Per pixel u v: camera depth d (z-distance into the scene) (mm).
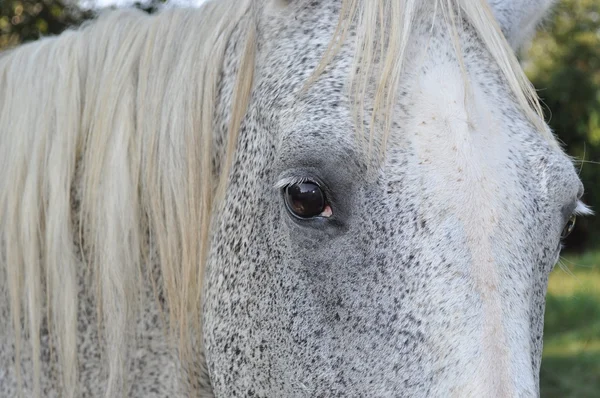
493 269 1563
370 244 1673
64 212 2242
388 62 1659
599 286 11016
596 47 14969
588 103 14148
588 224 14633
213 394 2283
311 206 1729
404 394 1601
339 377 1720
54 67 2400
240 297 1970
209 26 2305
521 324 1571
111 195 2199
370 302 1669
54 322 2234
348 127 1682
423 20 1793
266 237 1890
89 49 2424
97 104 2299
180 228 2168
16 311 2256
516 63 1777
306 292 1782
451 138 1639
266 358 1896
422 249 1604
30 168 2289
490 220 1593
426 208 1613
